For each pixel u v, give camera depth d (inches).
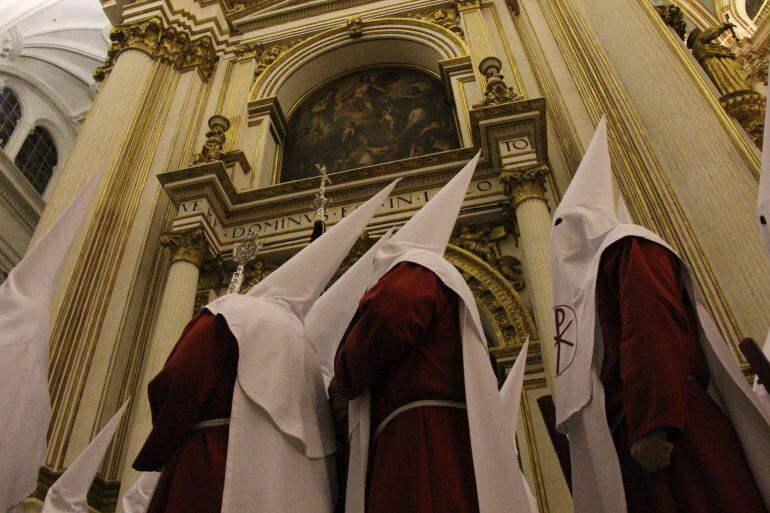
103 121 334.6
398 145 352.2
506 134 275.4
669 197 218.5
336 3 433.7
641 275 62.5
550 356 204.1
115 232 292.8
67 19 674.8
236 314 74.0
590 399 65.4
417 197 289.1
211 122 329.4
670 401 53.1
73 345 249.6
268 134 362.0
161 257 297.9
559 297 78.6
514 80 333.4
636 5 292.0
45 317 96.3
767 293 182.1
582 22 309.3
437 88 374.9
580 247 78.2
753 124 257.8
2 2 552.7
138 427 215.6
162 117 361.1
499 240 268.2
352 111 384.8
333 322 96.7
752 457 57.7
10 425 85.0
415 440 62.5
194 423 69.3
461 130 321.1
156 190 320.8
